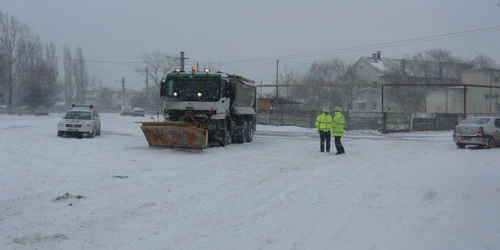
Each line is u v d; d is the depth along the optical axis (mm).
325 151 19609
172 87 20047
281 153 18453
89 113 25016
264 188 10508
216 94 19734
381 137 31516
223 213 8047
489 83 59375
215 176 12047
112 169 12734
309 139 27781
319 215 7953
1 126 33781
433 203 8594
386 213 7949
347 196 9602
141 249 5996
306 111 43188
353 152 19312
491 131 21203
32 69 64062
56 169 12383
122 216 7641
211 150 18938
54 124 37562
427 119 39375
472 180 11133
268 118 47438
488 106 60031
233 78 20656
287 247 6168
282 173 12859
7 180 10492
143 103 104562
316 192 10086
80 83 89375
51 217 7438
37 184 10125
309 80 68375
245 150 19516
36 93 63594
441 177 11742
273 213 8117
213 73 20031
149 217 7629
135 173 12156
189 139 17797
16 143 19234
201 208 8367
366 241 6340
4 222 7082
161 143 18281
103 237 6473
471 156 17406
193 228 7059
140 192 9617
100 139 23359
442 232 6605
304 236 6688
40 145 18781
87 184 10312
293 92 75625
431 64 68875
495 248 5848
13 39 60406
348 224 7305
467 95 60219
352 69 67438
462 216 7492
